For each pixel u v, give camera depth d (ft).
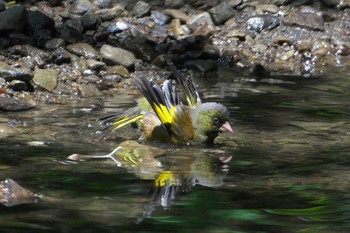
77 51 59.47
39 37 60.03
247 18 69.87
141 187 35.27
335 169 38.81
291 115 49.85
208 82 58.44
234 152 42.39
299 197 34.35
